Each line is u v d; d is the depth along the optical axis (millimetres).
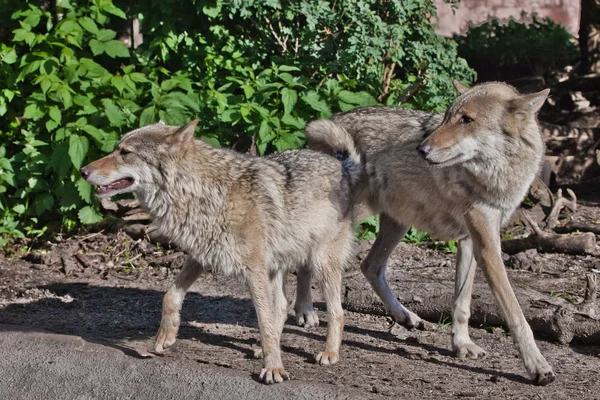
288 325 6828
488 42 17531
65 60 9188
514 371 5766
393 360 5988
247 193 5656
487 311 6695
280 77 8930
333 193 6074
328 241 6031
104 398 5383
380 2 9695
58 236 9055
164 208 5695
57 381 5543
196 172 5605
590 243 8547
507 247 8852
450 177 6004
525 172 5820
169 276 8266
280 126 8852
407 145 6402
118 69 10141
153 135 5652
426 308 6918
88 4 9492
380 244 6930
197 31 9945
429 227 6426
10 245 9000
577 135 12773
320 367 5750
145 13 9711
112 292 7723
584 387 5410
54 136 9141
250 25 10141
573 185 11914
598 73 14727
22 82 9445
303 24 9945
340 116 6965
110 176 5605
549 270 8141
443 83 9297
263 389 5184
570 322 6289
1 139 9398
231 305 7363
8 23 9672
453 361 5988
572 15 21141
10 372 5699
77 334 6414
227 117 8836
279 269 5984
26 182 9125
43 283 7941
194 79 9797
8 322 6746
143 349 5957
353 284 7219
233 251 5605
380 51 9305
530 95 5672
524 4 21047
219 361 5742
